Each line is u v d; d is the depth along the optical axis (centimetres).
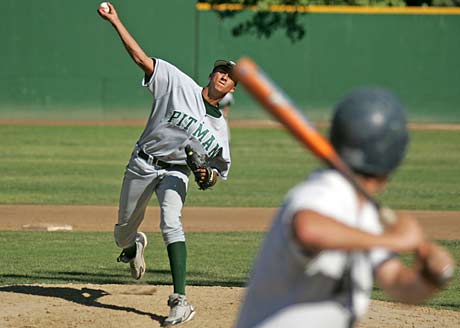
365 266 1062
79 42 11238
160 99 2491
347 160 1045
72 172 6688
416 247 980
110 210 4938
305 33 11319
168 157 2516
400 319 2550
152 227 4462
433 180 6638
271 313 1061
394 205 5341
